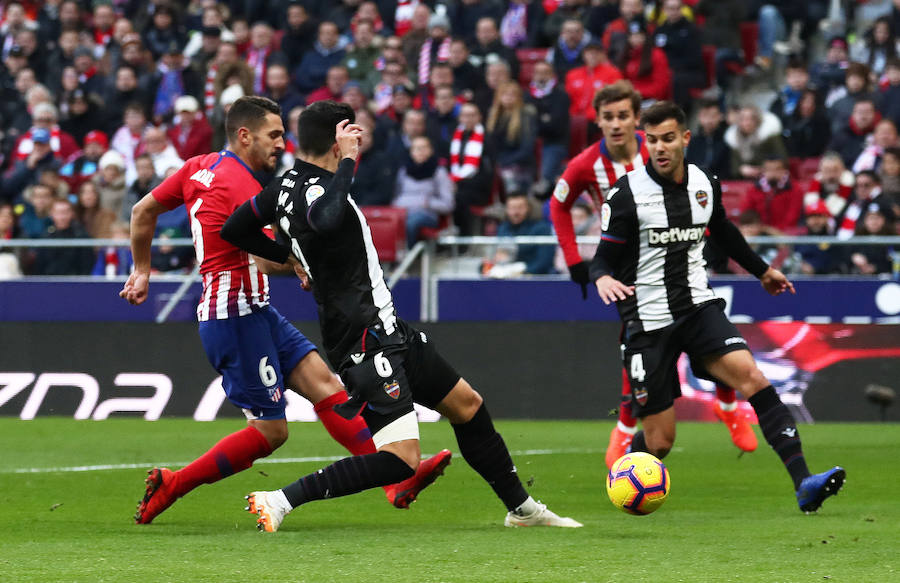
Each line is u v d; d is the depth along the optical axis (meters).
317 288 18.92
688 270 23.08
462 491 25.88
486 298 46.12
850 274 43.84
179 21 69.00
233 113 21.11
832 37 62.69
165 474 20.48
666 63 57.50
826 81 58.22
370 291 18.77
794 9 64.06
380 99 60.19
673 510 22.77
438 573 15.23
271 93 58.91
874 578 14.91
